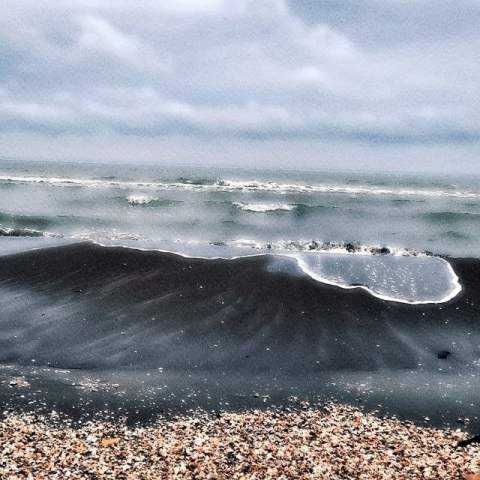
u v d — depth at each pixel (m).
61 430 7.92
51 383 9.70
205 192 51.75
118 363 10.73
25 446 7.27
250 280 16.81
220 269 18.14
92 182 61.62
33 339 11.86
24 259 19.05
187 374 10.34
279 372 10.55
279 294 15.48
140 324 12.94
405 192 65.00
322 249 23.70
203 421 8.38
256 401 9.26
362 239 27.03
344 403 9.27
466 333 13.00
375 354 11.56
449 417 8.81
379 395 9.64
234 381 10.09
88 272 17.52
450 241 27.05
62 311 13.76
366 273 18.78
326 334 12.61
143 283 16.34
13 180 58.62
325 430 8.10
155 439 7.67
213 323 13.10
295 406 9.09
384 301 15.26
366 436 7.93
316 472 6.73
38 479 6.34
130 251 20.56
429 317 14.05
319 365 10.91
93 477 6.46
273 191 55.94
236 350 11.55
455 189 84.69
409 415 8.85
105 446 7.38
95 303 14.42
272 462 6.96
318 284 16.66
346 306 14.68
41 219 29.56
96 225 28.83
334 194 54.91
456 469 6.90
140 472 6.62
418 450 7.49
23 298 14.83
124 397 9.24
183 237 26.14
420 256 22.22
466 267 20.12
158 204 38.44
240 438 7.73
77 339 11.92
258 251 22.45
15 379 9.79
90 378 9.99
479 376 10.61
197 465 6.84
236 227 29.59
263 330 12.73
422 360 11.34
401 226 31.39
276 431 8.02
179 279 16.78
